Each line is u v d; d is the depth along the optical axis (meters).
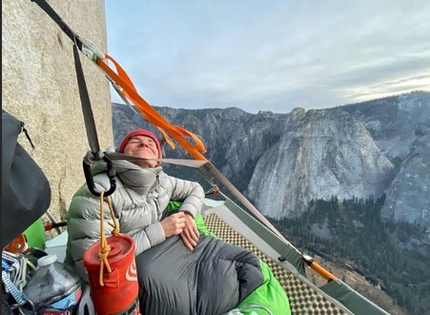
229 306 2.12
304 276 2.92
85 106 1.32
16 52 3.66
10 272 1.63
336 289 2.72
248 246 3.54
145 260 2.10
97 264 1.22
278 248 3.37
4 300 1.47
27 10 4.05
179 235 2.38
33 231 2.57
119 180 2.17
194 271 2.21
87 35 7.80
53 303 1.59
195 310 2.06
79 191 2.05
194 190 2.95
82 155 5.80
